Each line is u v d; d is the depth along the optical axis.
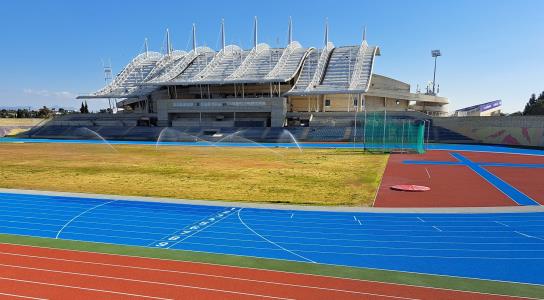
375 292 6.40
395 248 8.59
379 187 16.33
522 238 9.24
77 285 6.61
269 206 12.75
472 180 18.16
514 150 35.38
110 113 72.62
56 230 10.04
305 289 6.51
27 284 6.64
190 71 71.38
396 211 11.95
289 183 17.62
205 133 58.69
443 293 6.36
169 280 6.84
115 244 8.88
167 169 22.81
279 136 53.69
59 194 14.74
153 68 76.38
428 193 14.90
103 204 13.02
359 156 30.80
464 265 7.57
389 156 30.53
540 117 37.44
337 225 10.46
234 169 22.78
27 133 66.38
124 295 6.25
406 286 6.63
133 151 36.78
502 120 41.84
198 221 10.92
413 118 51.78
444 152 33.78
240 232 9.87
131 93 71.56
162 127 63.69
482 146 40.19
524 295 6.29
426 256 8.08
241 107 60.72
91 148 40.66
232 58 72.12
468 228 10.09
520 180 18.09
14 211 12.05
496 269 7.37
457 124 47.22
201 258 7.96
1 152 34.97
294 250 8.49
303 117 58.53
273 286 6.62
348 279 6.91
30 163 25.80
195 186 16.86
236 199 14.02
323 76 64.62
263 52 72.25
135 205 12.89
